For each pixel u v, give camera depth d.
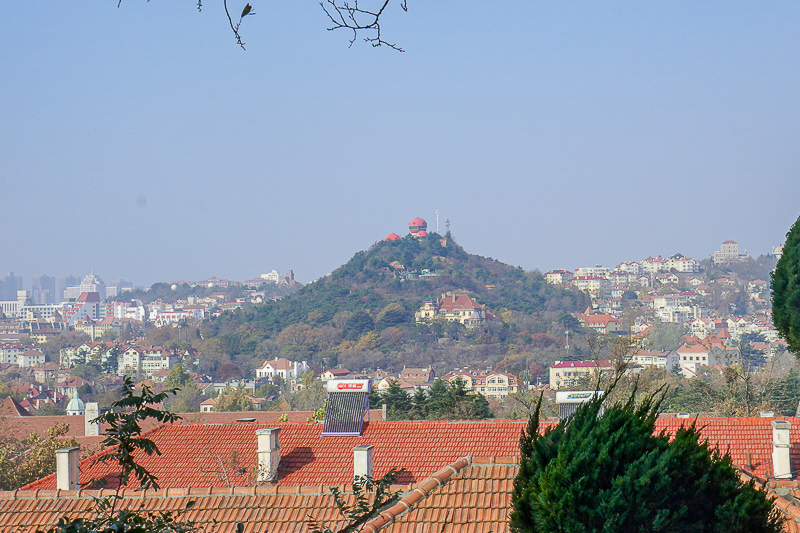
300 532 54.19
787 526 46.78
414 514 52.78
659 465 36.00
